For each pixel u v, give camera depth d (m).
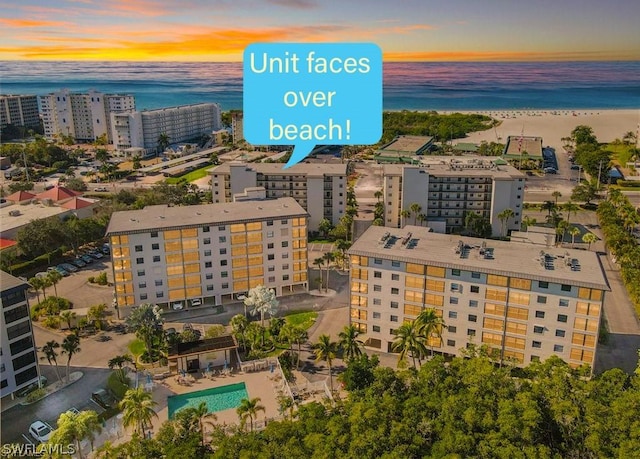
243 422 94.75
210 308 157.88
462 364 102.00
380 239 138.38
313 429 87.31
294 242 162.75
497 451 78.88
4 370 113.00
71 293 169.50
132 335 143.75
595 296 110.94
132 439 90.19
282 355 130.25
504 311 119.94
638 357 128.38
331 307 159.25
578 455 81.75
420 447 83.69
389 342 133.88
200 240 152.88
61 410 113.19
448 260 124.38
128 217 157.00
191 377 124.88
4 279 116.12
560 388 92.06
